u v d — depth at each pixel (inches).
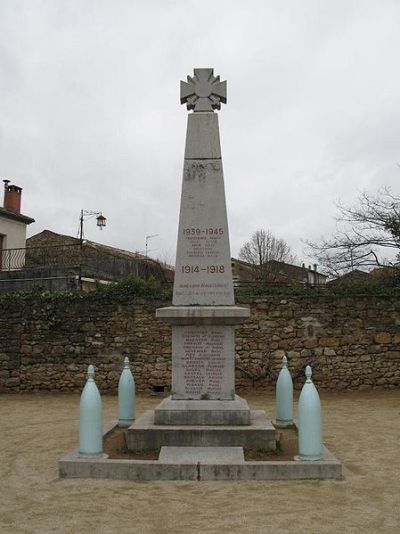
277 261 1669.5
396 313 604.7
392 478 236.7
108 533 172.2
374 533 171.3
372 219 757.9
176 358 280.4
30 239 1326.3
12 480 239.3
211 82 306.8
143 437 260.2
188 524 179.3
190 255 290.8
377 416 439.8
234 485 222.2
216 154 298.2
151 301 620.4
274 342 601.9
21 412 483.8
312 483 225.5
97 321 627.8
